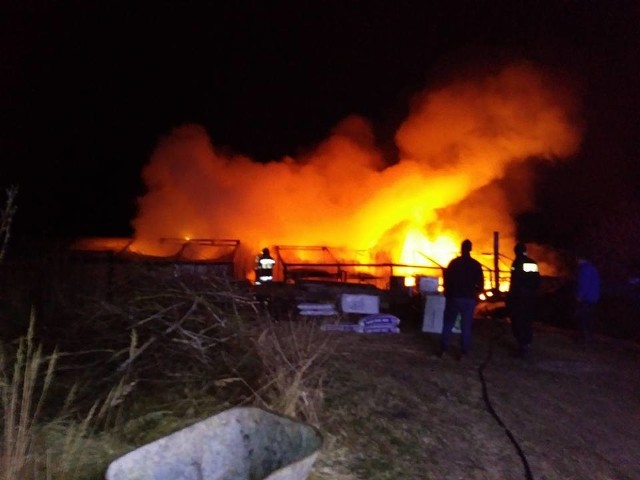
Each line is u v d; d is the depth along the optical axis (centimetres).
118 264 920
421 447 659
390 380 852
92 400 607
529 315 1114
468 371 976
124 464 411
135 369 655
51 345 716
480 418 768
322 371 793
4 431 477
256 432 465
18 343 695
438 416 751
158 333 692
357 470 587
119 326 717
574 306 1509
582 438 754
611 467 687
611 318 1792
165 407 615
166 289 757
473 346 1171
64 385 630
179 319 718
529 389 915
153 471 424
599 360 1152
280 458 452
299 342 789
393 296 1404
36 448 493
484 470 631
